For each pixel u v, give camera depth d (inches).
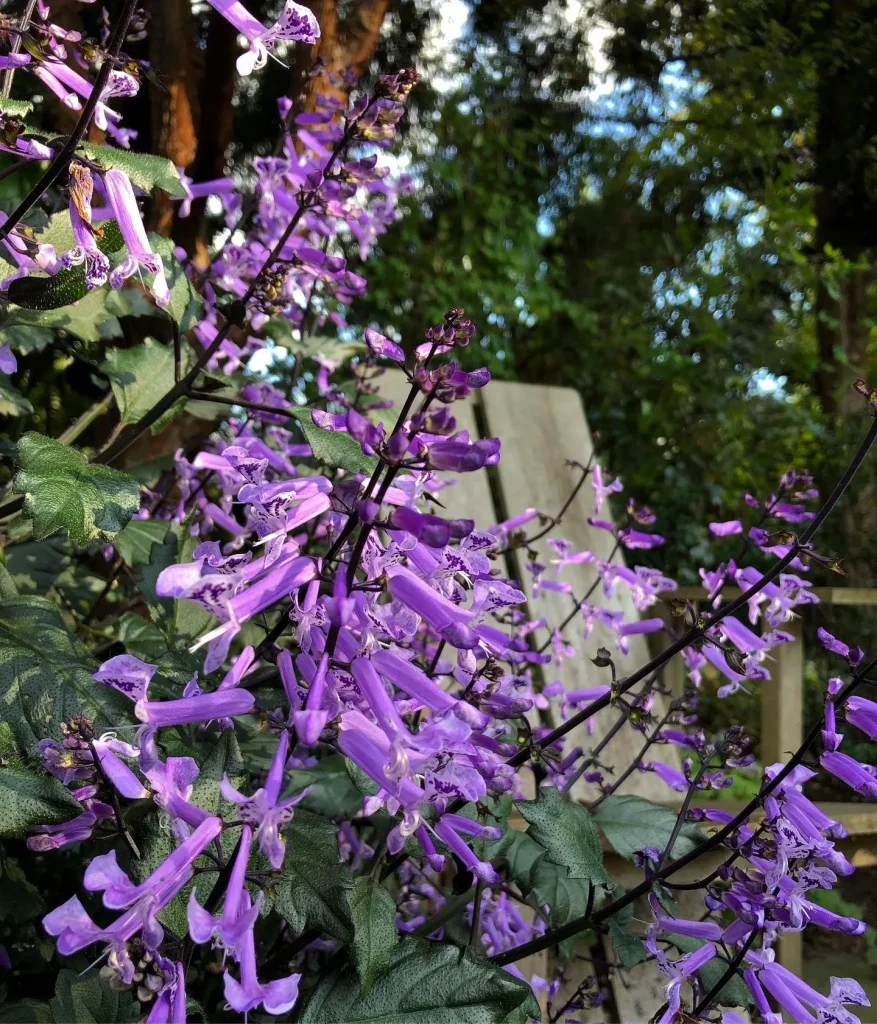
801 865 8.5
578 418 27.0
